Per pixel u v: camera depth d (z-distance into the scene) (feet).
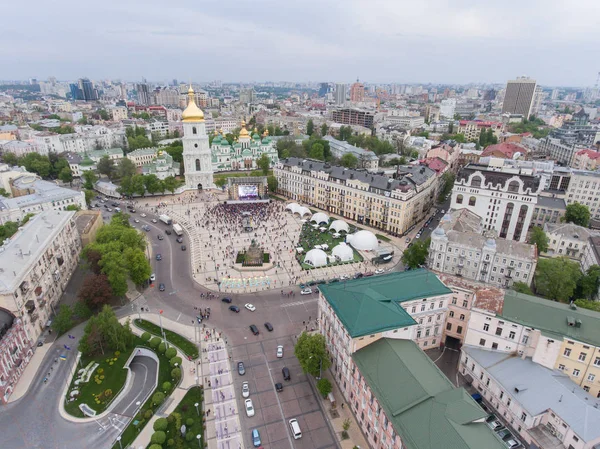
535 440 244.01
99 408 278.87
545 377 270.87
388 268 495.82
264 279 452.35
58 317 342.03
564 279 395.34
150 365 328.90
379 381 243.60
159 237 577.43
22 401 282.36
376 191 625.82
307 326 369.71
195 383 300.20
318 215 653.30
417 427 208.54
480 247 426.10
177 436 252.21
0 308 307.58
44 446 249.34
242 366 312.50
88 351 317.63
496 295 312.50
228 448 247.91
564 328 279.49
